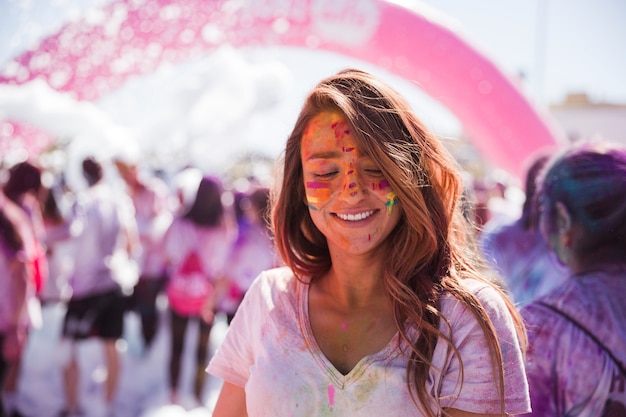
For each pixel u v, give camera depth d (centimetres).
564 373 181
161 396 471
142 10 592
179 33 616
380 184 125
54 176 611
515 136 684
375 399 116
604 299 181
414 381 115
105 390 445
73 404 437
